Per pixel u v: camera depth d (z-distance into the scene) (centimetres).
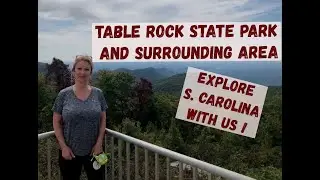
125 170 213
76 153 186
